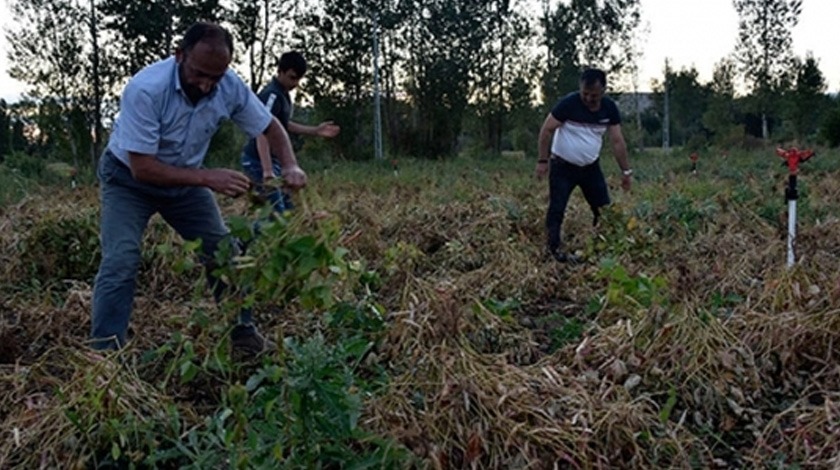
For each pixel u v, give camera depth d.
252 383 2.63
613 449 3.06
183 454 2.91
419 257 6.30
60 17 20.11
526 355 4.09
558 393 3.27
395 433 2.87
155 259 5.84
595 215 6.86
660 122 49.59
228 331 2.94
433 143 28.14
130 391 3.15
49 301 5.05
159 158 3.82
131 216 3.88
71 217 6.25
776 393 3.69
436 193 10.98
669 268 5.51
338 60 25.66
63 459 2.91
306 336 4.21
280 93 6.11
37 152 22.12
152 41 21.25
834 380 3.66
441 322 3.41
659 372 3.60
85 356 3.37
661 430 3.22
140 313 4.77
